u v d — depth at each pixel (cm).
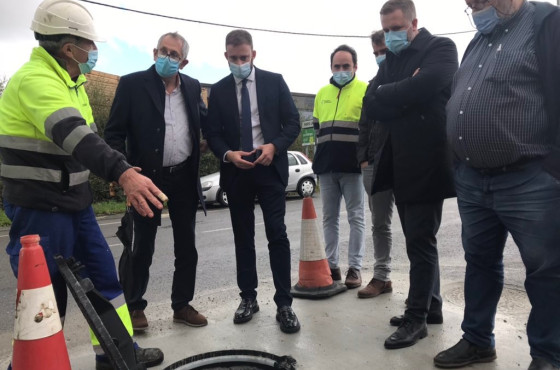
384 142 290
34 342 163
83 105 232
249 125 328
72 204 218
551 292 216
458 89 242
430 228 277
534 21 210
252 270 337
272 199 323
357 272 399
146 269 315
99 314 185
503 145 217
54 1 210
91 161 184
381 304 349
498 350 261
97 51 226
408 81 263
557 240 212
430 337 283
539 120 212
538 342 222
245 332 304
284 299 314
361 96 399
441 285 400
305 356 263
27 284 164
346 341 283
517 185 220
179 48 302
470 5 230
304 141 1850
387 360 255
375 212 369
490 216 241
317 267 377
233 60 321
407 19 279
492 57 223
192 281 329
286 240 322
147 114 306
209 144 338
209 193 1218
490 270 246
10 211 209
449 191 273
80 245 236
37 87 193
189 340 294
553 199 210
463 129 231
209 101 341
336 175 404
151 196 181
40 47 212
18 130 201
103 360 252
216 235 775
